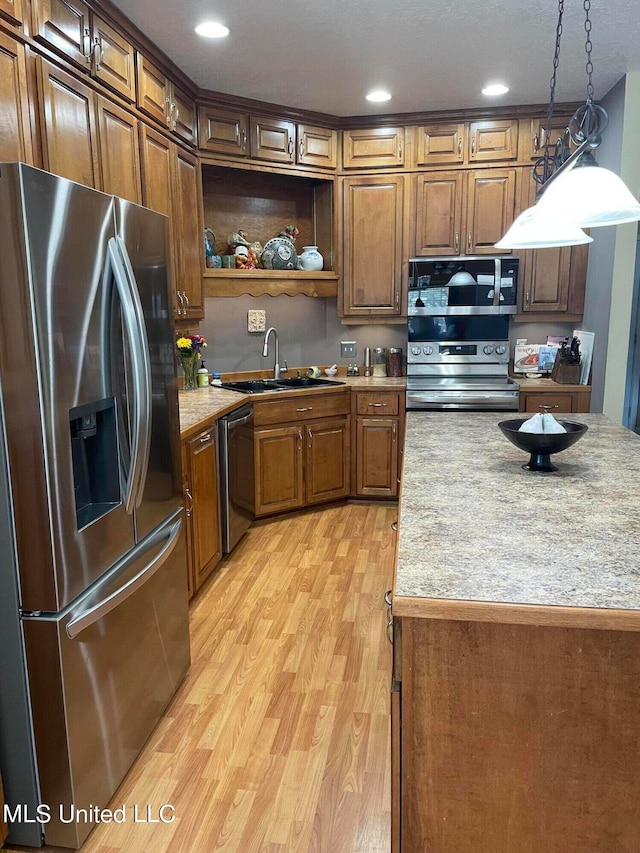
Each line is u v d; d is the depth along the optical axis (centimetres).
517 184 404
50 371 141
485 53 308
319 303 475
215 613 282
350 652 250
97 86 242
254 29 277
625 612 109
